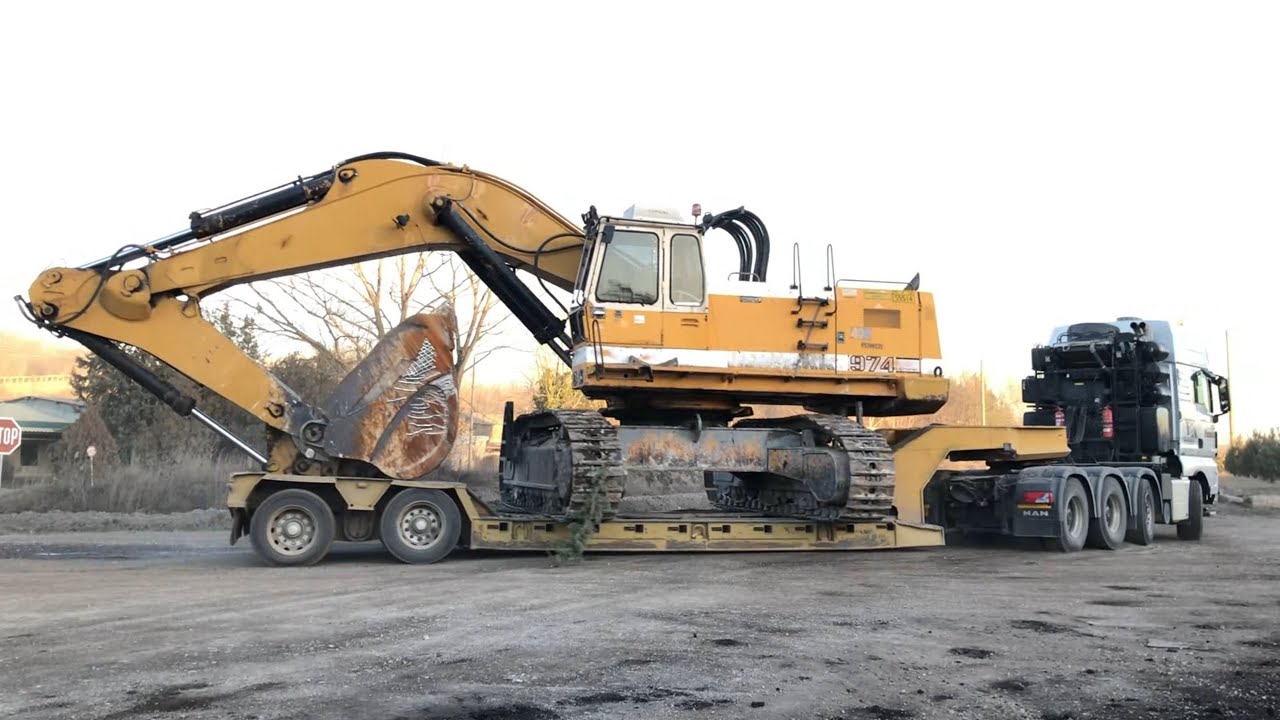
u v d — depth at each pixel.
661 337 12.21
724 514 13.56
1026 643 6.87
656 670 5.95
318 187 12.37
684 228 12.54
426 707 5.11
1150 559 12.67
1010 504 14.14
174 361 11.69
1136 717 5.08
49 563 11.63
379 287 23.31
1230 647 6.79
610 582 9.79
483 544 11.77
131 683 5.59
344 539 11.61
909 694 5.47
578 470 11.39
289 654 6.36
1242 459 40.34
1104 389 16.52
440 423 11.96
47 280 11.51
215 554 12.76
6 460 39.09
